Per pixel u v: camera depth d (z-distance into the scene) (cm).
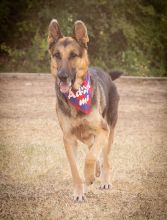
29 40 1688
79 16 1667
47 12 1631
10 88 1361
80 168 707
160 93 1358
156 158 743
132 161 726
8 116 1048
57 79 597
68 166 702
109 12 1670
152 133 917
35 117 1046
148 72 1661
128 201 573
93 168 571
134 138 873
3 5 1639
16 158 734
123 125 985
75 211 543
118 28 1658
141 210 545
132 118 1052
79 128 590
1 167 691
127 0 1678
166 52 1747
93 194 601
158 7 1734
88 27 1628
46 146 807
